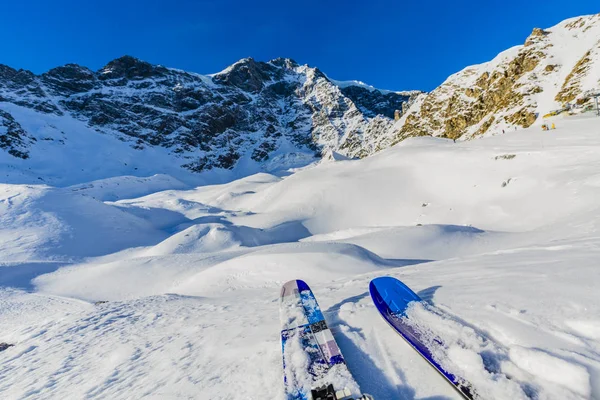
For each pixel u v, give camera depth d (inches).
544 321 110.2
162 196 4028.1
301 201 2372.0
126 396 155.9
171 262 1246.3
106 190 4133.9
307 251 701.3
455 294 159.9
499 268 199.6
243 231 1796.3
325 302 224.1
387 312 148.6
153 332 278.1
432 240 866.8
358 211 2017.7
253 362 148.0
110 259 1769.2
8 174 4323.3
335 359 122.7
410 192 1947.6
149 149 6402.6
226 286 679.7
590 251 188.7
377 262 633.0
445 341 113.3
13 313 954.1
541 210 1079.0
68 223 2149.4
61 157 5246.1
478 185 1599.4
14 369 265.3
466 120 3614.7
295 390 108.6
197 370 161.2
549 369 85.4
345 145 6993.1
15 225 2028.8
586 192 970.7
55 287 1202.6
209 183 5974.4
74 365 238.4
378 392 102.3
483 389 88.0
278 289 474.6
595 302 112.5
